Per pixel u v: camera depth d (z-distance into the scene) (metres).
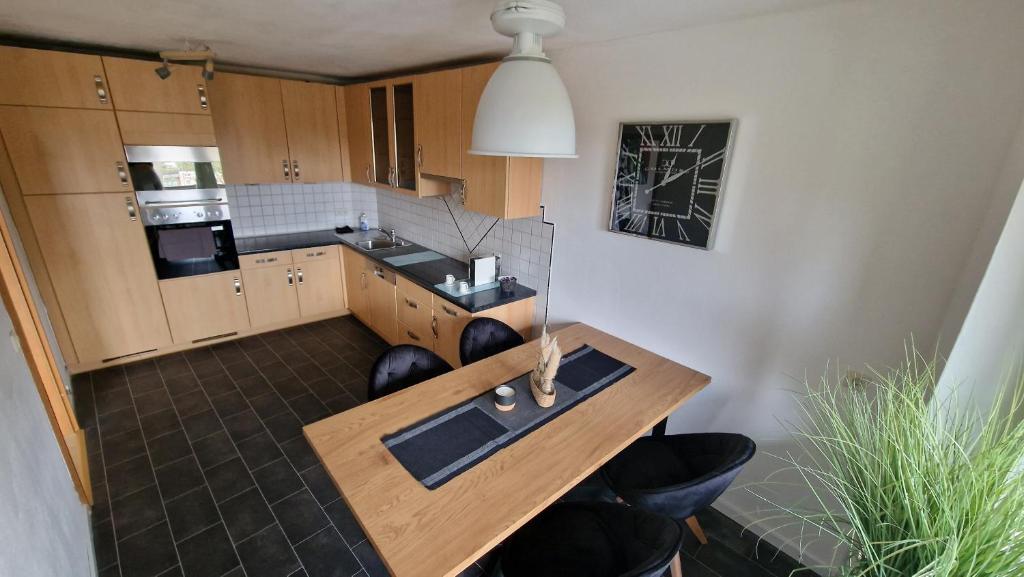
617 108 2.31
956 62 1.37
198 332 3.75
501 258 3.27
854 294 1.69
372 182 3.95
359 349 3.87
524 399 1.90
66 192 2.97
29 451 1.32
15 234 2.74
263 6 1.82
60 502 1.55
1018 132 1.26
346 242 4.23
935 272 1.50
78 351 3.26
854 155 1.61
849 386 1.73
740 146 1.90
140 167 3.19
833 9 1.57
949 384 1.34
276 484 2.36
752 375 2.06
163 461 2.50
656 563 1.14
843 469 1.18
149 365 3.50
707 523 2.24
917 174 1.49
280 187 4.30
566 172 2.63
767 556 2.07
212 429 2.78
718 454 1.77
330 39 2.42
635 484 1.80
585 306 2.74
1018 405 1.14
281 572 1.91
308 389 3.24
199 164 3.40
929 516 0.93
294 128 3.90
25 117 2.76
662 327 2.37
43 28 2.31
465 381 2.03
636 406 1.87
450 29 2.13
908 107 1.48
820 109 1.66
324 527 2.12
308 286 4.25
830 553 1.93
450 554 1.19
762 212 1.89
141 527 2.08
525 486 1.43
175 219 3.42
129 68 2.99
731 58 1.86
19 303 2.00
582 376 2.10
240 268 3.82
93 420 2.83
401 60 3.05
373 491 1.39
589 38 2.21
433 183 3.30
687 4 1.62
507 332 2.55
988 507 0.87
